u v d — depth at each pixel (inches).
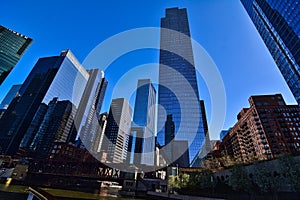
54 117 6948.8
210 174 1802.4
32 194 639.1
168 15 6771.7
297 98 3095.5
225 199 1311.5
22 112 6953.7
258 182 1156.5
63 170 3774.6
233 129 4975.4
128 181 3093.0
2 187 2317.9
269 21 3614.7
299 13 2775.6
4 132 6446.9
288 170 1050.7
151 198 2393.0
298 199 957.8
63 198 1818.4
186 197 1685.5
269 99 3956.7
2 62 7027.6
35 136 6619.1
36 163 3885.3
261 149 3545.8
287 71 3351.4
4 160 4247.0
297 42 2906.0
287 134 3437.5
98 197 2130.9
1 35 7372.1
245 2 4675.2
